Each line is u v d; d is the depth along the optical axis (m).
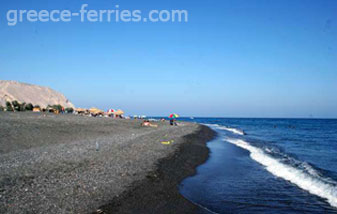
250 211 9.27
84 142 21.16
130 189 10.37
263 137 40.25
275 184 12.64
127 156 16.09
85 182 10.49
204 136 35.91
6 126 22.88
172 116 56.62
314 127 78.12
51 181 10.31
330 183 12.62
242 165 17.14
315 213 9.09
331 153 23.14
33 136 21.02
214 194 11.06
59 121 32.47
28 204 8.08
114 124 40.38
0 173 10.95
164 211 8.87
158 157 16.78
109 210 8.41
